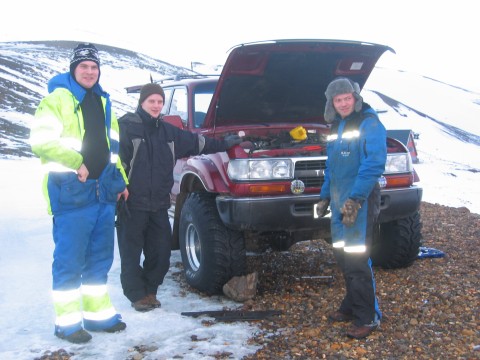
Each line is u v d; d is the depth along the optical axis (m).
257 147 4.83
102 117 3.76
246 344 3.53
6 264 5.49
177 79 6.47
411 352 3.32
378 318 3.66
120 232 4.27
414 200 4.66
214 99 5.08
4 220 7.52
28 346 3.59
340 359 3.24
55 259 3.68
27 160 15.16
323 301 4.32
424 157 30.02
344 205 3.46
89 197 3.67
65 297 3.66
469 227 7.25
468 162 30.39
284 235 5.04
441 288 4.52
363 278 3.58
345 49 4.98
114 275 5.23
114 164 3.79
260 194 4.31
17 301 4.46
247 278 4.45
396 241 4.93
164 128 4.33
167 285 4.97
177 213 5.41
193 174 5.00
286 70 5.10
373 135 3.48
